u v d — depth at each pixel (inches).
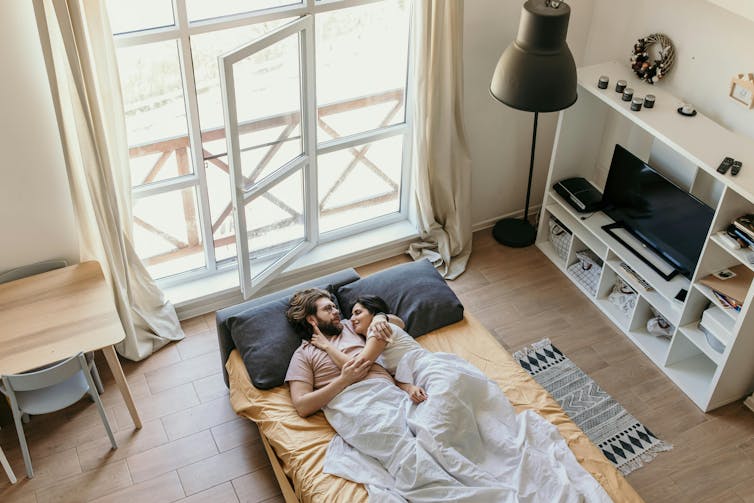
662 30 166.6
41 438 153.8
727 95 155.5
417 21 167.2
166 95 158.1
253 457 151.4
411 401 138.4
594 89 167.8
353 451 132.7
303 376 142.6
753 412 160.9
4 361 137.8
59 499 143.0
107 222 153.8
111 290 162.1
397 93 184.4
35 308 148.3
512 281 195.0
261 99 160.2
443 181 190.9
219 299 184.7
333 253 194.2
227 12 154.7
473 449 130.6
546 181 212.4
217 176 173.6
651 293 171.5
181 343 176.1
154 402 162.1
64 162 150.9
